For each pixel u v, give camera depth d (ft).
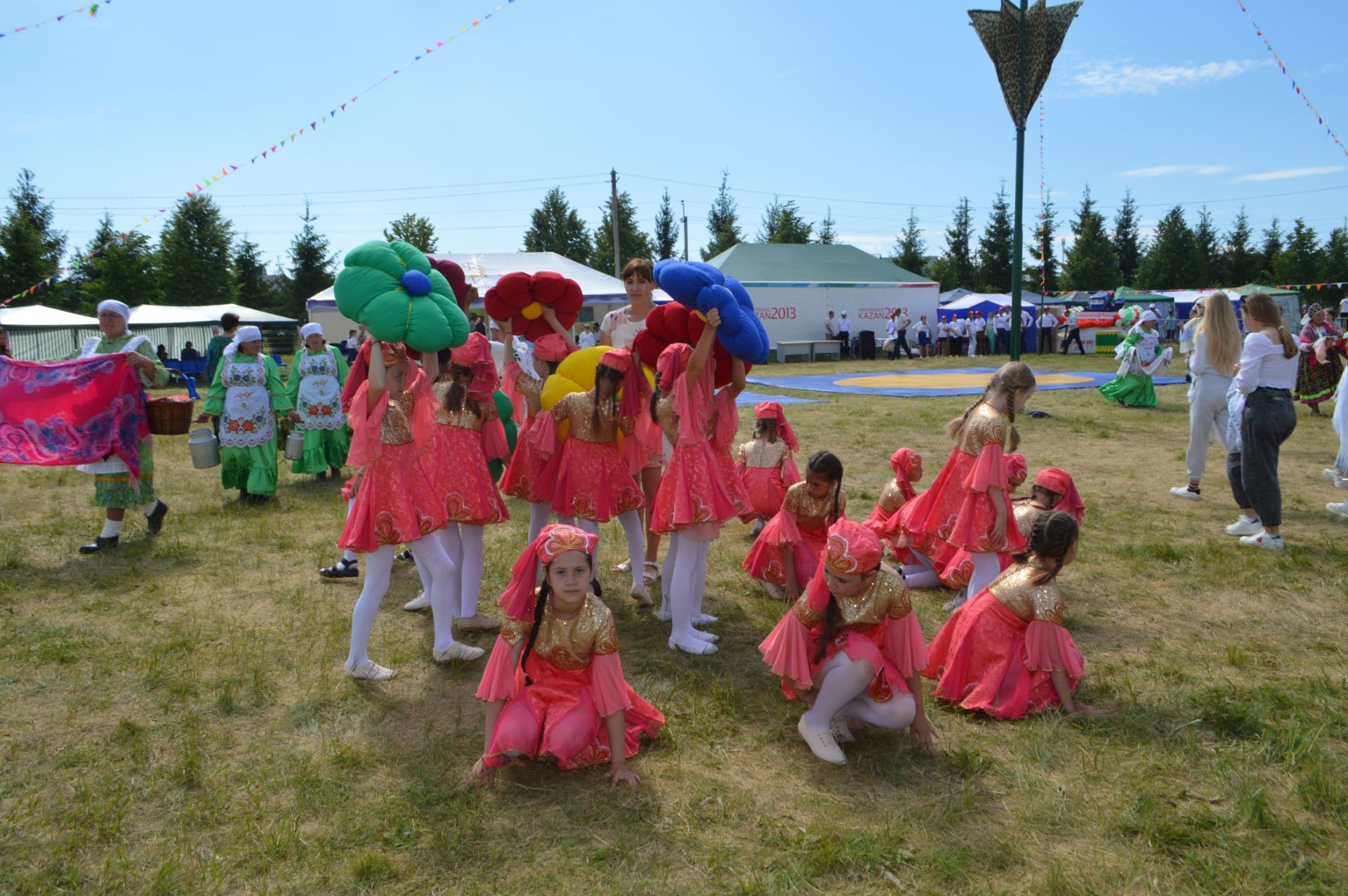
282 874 9.92
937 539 18.85
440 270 18.70
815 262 119.55
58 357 95.45
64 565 21.86
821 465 17.56
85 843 10.51
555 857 10.26
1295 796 11.47
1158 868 10.03
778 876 9.87
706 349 16.39
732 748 13.03
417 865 10.12
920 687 12.85
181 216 140.46
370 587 15.20
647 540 21.98
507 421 27.71
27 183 115.44
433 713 14.15
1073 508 19.33
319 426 32.83
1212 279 189.67
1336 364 46.32
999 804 11.45
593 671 12.09
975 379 76.54
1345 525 25.14
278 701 14.47
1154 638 17.11
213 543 23.97
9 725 13.55
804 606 12.63
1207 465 34.27
